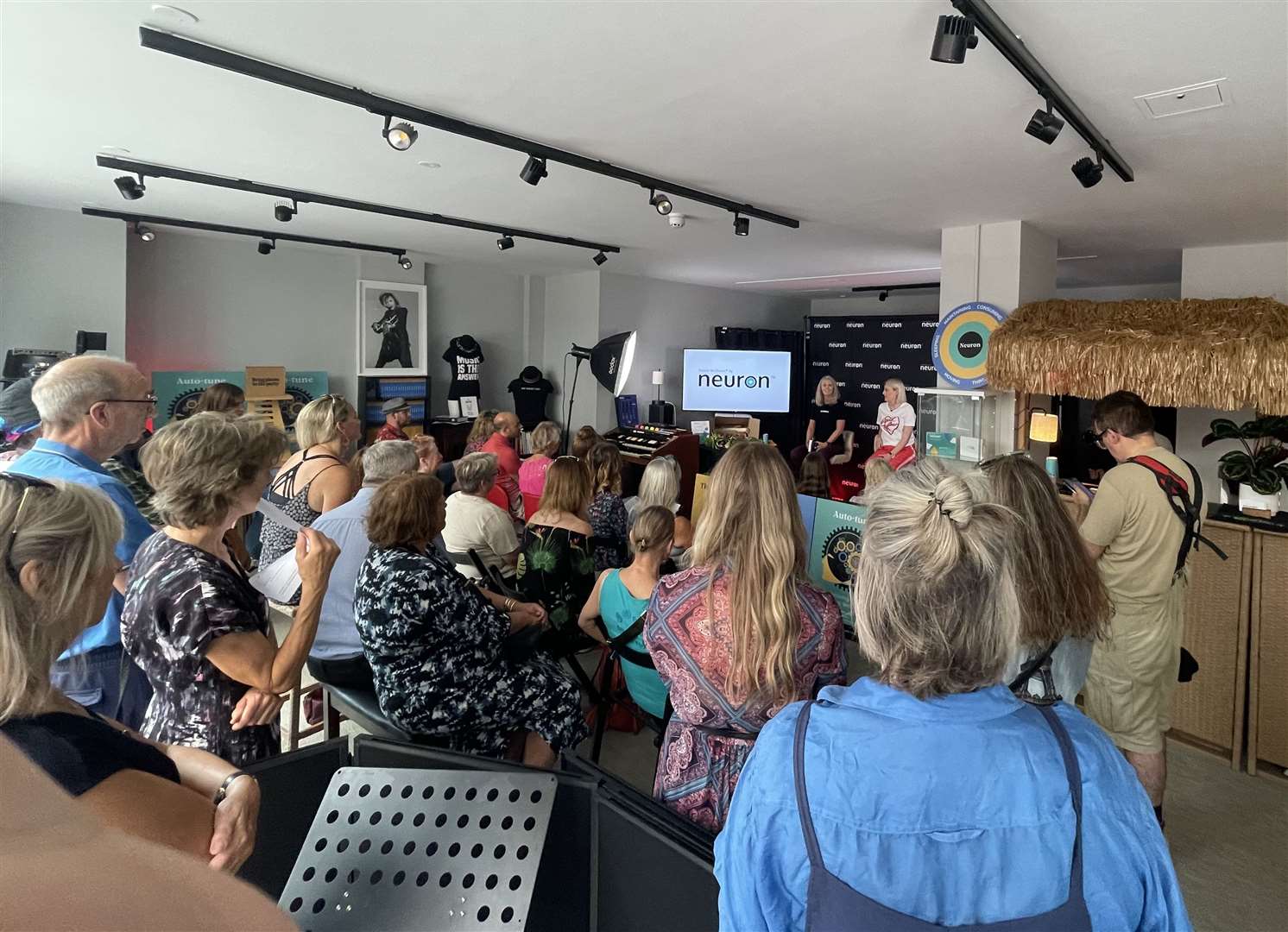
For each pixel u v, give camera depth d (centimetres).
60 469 164
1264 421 326
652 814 113
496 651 206
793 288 931
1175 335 353
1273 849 238
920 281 825
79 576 79
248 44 241
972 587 74
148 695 170
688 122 304
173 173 405
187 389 621
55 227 528
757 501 135
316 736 287
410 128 298
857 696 77
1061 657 154
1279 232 470
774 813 72
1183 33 211
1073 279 735
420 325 779
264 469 147
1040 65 234
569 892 118
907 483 84
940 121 293
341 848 96
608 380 786
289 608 225
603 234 579
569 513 294
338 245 662
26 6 218
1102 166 325
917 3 201
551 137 329
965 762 70
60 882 22
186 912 24
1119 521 227
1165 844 71
